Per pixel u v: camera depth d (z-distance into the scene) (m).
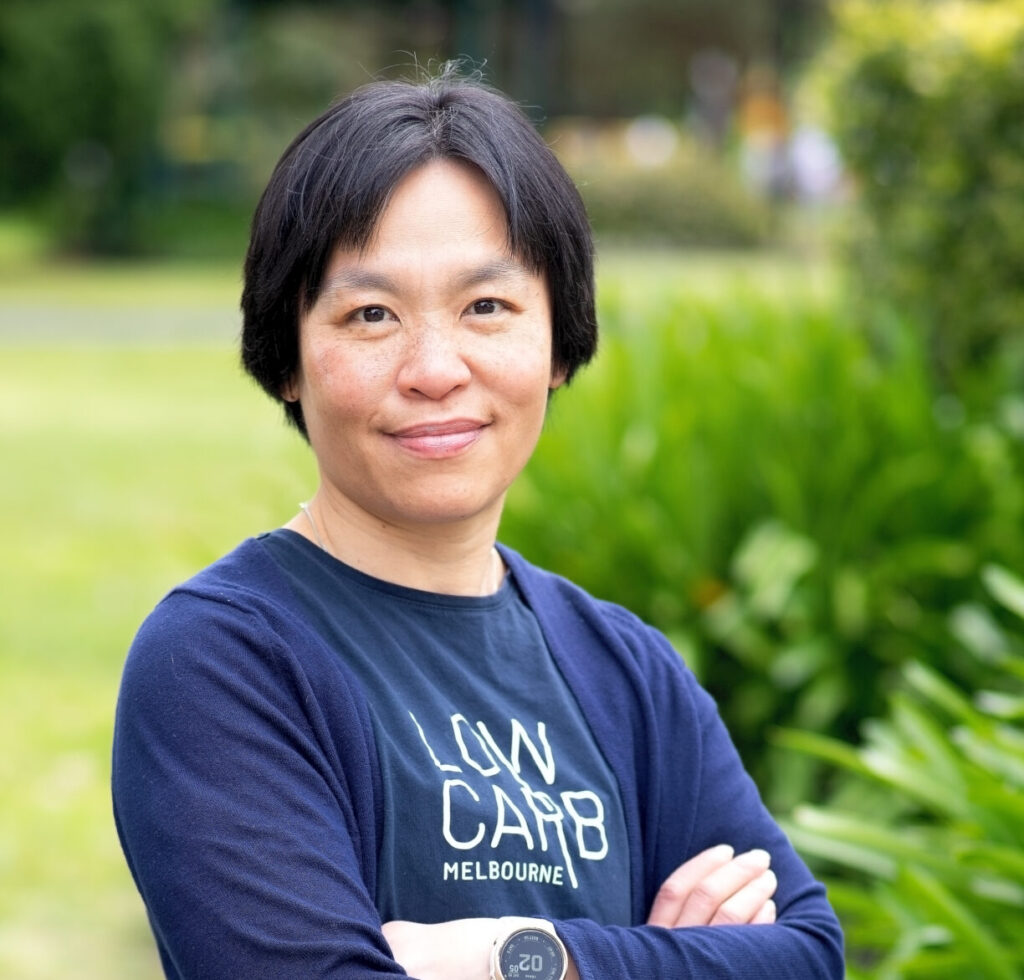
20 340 21.84
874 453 5.57
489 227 2.15
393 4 43.78
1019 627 5.37
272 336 2.25
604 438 5.83
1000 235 6.02
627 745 2.33
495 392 2.16
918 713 3.93
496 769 2.15
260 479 9.19
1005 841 3.55
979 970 3.36
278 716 2.04
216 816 1.97
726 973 2.18
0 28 31.95
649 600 5.46
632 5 46.00
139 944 5.55
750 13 44.94
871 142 6.40
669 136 46.78
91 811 6.56
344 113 2.18
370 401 2.13
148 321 24.30
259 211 2.23
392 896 2.05
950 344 6.23
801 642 5.29
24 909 5.74
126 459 13.70
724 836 2.45
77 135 33.38
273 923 1.94
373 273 2.12
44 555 10.54
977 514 5.50
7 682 8.01
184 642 2.06
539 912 2.11
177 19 33.75
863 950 4.66
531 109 2.83
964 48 6.02
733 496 5.62
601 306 7.01
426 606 2.23
